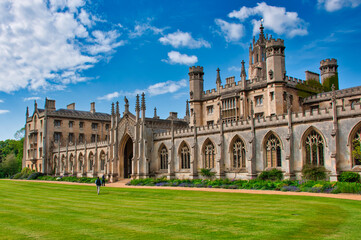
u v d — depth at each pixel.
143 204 25.11
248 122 44.91
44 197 32.56
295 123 39.56
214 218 17.64
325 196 28.30
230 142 47.25
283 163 40.53
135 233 14.30
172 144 56.59
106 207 23.41
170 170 55.75
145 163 59.28
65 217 19.06
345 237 13.27
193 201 26.95
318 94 51.53
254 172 43.34
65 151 87.25
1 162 111.25
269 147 42.66
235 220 16.95
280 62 50.34
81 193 37.69
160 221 16.98
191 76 65.12
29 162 100.62
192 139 53.03
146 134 60.84
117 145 66.44
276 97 49.66
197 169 51.72
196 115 63.94
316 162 37.81
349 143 34.72
